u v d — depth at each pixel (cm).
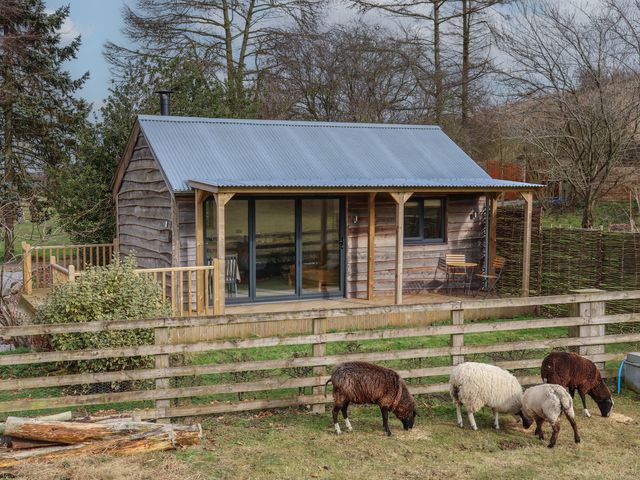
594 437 682
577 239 1284
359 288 1479
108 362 844
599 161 1888
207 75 2523
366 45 3153
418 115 3192
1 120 2842
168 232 1363
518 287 1482
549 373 718
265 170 1391
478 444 654
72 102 3030
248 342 710
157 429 618
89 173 1991
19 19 2842
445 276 1572
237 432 675
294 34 3006
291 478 561
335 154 1530
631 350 1027
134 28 2888
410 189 1314
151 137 1420
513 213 1495
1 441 600
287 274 1410
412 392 768
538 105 2066
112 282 891
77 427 598
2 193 2530
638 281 1138
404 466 593
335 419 676
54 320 864
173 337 1088
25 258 1484
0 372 901
